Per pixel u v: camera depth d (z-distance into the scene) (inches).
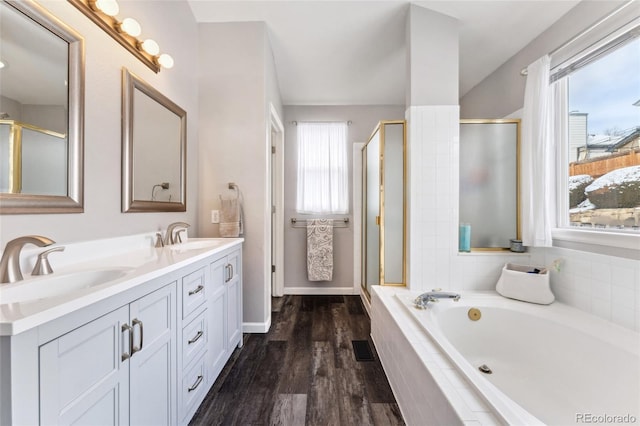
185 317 51.8
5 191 36.5
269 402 60.9
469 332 72.0
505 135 88.4
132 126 60.5
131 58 61.6
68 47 45.0
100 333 32.0
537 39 86.0
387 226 90.5
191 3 86.0
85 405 29.8
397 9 84.6
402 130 89.7
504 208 88.5
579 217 72.0
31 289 35.4
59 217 44.4
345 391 64.8
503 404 35.5
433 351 50.3
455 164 83.4
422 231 84.3
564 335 59.5
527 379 63.4
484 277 84.3
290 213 143.1
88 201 49.8
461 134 88.4
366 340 90.5
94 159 51.1
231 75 93.0
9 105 37.0
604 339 52.5
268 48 98.0
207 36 93.3
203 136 93.6
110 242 55.1
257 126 93.1
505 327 69.6
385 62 109.7
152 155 68.2
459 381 41.7
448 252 84.3
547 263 78.0
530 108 78.3
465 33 87.0
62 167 44.1
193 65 90.4
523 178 80.0
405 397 55.7
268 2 84.0
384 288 87.2
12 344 23.0
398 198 90.3
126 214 59.8
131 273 39.0
